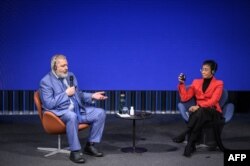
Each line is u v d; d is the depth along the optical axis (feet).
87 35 20.40
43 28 20.18
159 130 19.60
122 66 20.74
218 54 21.01
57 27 20.25
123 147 16.34
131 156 15.02
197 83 16.71
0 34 20.01
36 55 20.30
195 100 16.84
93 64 20.59
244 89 21.29
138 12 20.49
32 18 20.08
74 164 13.96
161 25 20.65
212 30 20.86
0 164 13.96
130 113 15.37
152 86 20.95
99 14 20.36
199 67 20.99
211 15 20.79
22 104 20.93
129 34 20.59
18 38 20.13
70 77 15.07
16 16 20.01
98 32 20.45
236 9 20.86
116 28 20.51
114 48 20.61
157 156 15.06
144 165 13.94
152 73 20.89
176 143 17.06
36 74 20.42
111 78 20.76
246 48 21.07
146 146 16.53
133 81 20.88
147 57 20.77
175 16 20.65
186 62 20.93
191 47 20.88
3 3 19.88
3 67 20.21
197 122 14.97
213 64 16.29
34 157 14.80
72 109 14.71
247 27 20.97
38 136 18.06
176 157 14.96
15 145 16.48
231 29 20.93
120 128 19.94
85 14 20.29
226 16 20.85
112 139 17.72
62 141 17.21
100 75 20.68
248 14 20.92
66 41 20.35
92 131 14.96
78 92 15.62
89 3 20.26
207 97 16.30
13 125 20.18
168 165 13.98
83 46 20.45
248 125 20.74
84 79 20.62
